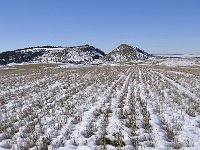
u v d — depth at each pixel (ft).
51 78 123.95
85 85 89.92
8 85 96.02
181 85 86.94
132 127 35.63
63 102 56.75
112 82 100.12
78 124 37.91
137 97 59.52
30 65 315.78
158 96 62.85
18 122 39.09
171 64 357.20
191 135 32.55
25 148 28.30
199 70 184.65
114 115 43.11
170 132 33.06
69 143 30.04
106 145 29.27
